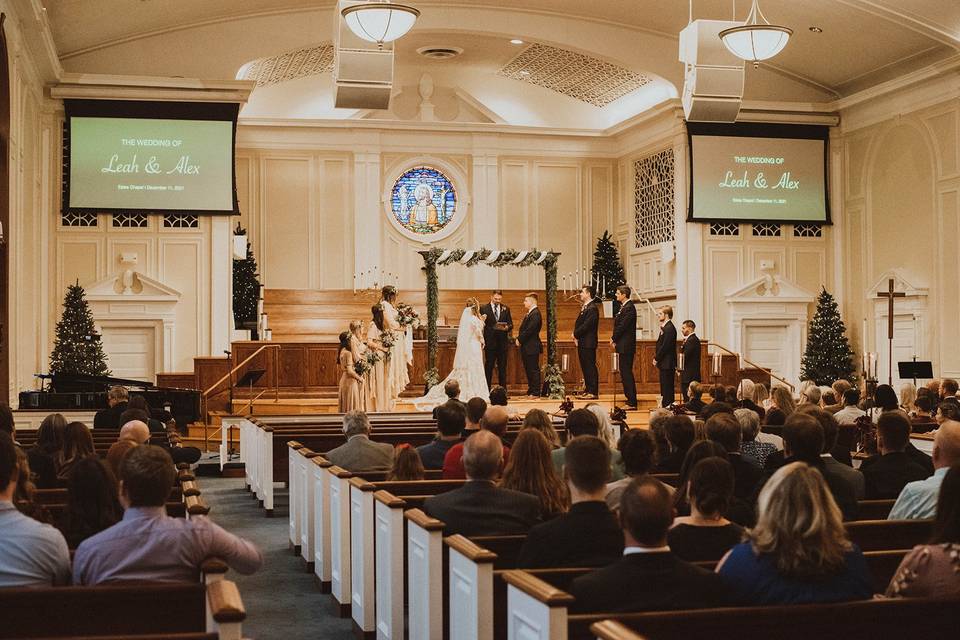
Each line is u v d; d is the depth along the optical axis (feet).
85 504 15.87
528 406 58.75
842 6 62.39
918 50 66.08
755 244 76.33
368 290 82.58
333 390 66.23
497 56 82.79
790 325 76.95
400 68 86.58
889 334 57.77
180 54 69.41
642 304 82.99
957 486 12.21
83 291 67.26
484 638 14.11
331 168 85.51
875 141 73.05
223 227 70.33
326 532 25.80
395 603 19.42
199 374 64.95
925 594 12.07
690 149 74.59
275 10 70.08
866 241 74.08
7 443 13.43
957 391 40.93
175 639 10.07
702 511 14.10
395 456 25.18
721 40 50.14
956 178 65.57
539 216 87.76
